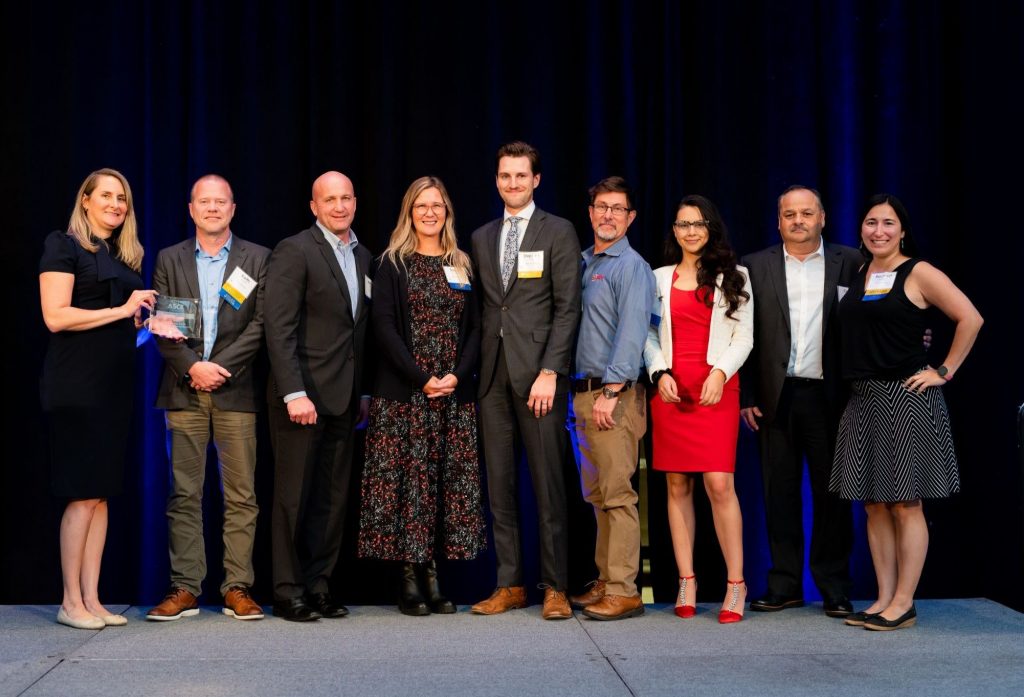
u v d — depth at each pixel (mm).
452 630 3488
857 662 3088
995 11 4191
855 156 4414
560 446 3713
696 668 3018
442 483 3742
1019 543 4070
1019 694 2758
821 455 3838
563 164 4402
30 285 4223
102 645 3270
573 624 3586
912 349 3529
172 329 3574
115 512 4281
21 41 4254
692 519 3832
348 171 4293
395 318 3682
